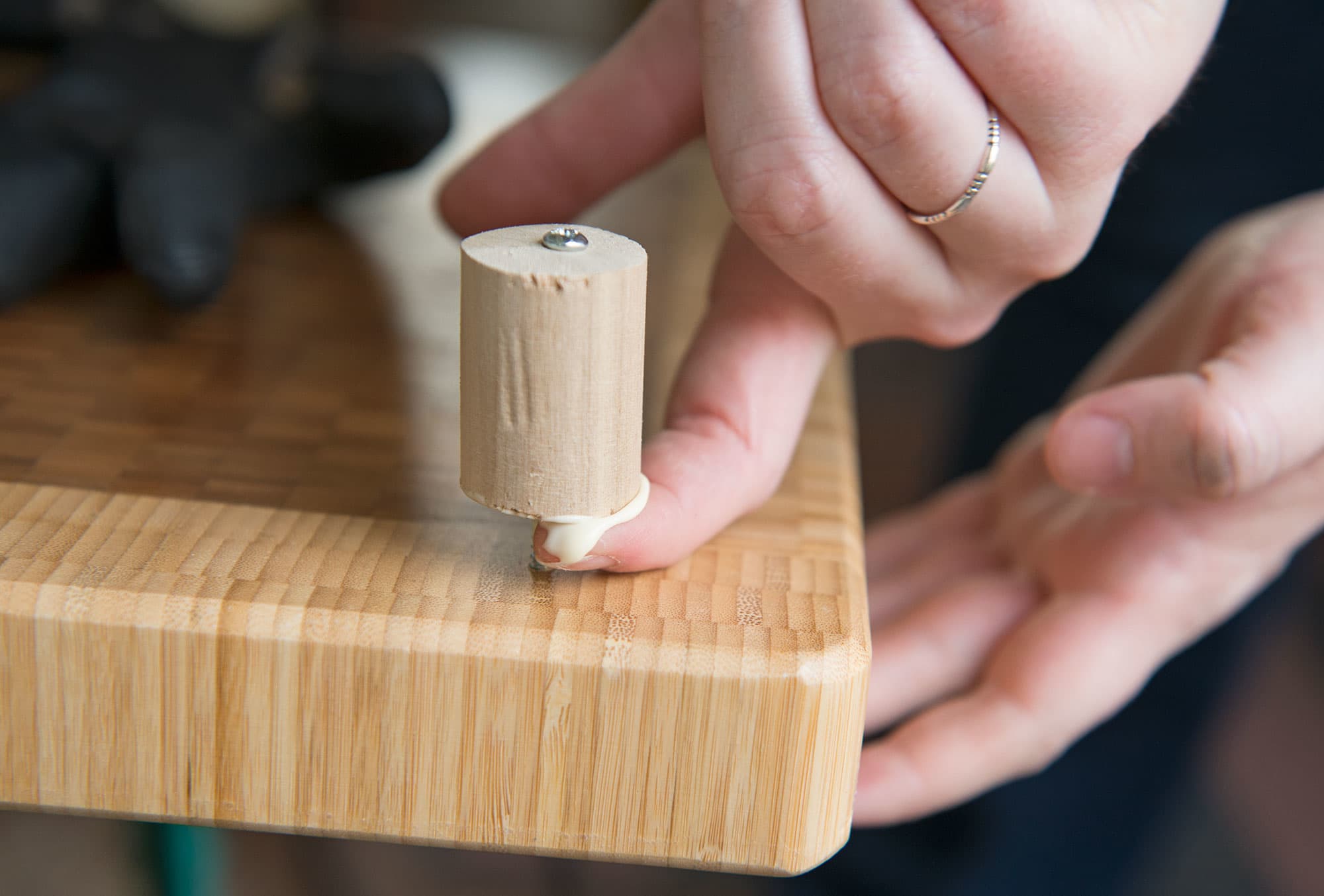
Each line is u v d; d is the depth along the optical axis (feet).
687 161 2.78
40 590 1.37
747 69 1.40
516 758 1.38
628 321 1.35
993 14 1.37
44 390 1.64
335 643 1.36
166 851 1.77
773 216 1.42
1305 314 1.64
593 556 1.40
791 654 1.37
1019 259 1.49
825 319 1.54
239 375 1.69
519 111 2.89
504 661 1.36
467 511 1.50
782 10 1.39
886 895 2.84
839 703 1.37
